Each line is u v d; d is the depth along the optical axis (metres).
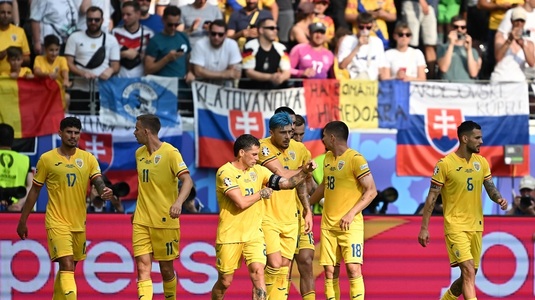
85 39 39.50
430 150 40.75
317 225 34.31
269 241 30.16
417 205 40.75
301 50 41.00
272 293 30.48
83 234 31.27
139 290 30.28
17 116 38.16
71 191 30.81
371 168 40.50
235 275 34.00
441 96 40.81
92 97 39.25
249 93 39.69
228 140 39.50
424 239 31.53
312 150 39.84
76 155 31.03
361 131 40.34
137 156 30.64
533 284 34.59
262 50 39.88
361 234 30.67
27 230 32.16
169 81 39.31
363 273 34.34
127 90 39.19
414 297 34.41
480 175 31.39
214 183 39.66
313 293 31.34
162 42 39.81
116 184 35.25
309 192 32.47
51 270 33.81
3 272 33.84
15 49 38.59
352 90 40.22
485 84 41.00
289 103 39.94
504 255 34.56
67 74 39.03
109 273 33.97
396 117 40.47
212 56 39.53
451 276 34.50
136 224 30.39
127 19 40.38
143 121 30.30
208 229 34.22
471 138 31.16
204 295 34.12
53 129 38.44
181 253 34.12
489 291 34.50
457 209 31.34
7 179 36.06
